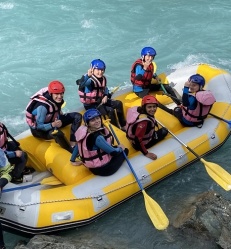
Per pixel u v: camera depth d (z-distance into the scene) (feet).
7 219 15.76
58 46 30.63
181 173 19.15
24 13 34.40
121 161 17.11
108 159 16.52
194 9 35.17
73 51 30.12
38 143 18.33
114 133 18.06
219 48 30.35
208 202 16.48
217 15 34.35
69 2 36.19
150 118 17.31
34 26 32.83
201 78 18.89
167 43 31.04
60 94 17.25
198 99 18.61
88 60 29.17
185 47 30.55
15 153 16.21
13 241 16.37
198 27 32.86
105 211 16.51
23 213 15.53
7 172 15.01
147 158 17.63
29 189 16.37
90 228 16.52
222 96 21.20
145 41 31.30
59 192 15.99
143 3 36.11
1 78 27.37
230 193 18.12
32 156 18.19
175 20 33.76
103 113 19.44
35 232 15.64
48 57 29.48
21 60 29.19
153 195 18.08
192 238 15.71
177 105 21.36
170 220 16.69
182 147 18.45
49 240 14.99
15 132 22.95
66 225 15.84
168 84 22.48
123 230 16.53
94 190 16.22
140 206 17.56
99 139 15.88
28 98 25.80
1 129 16.35
